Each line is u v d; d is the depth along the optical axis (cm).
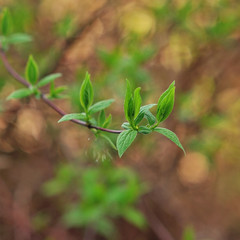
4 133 108
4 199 106
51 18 107
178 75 111
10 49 97
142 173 107
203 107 106
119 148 49
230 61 115
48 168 112
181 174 129
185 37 108
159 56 109
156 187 115
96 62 102
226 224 135
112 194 80
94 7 109
